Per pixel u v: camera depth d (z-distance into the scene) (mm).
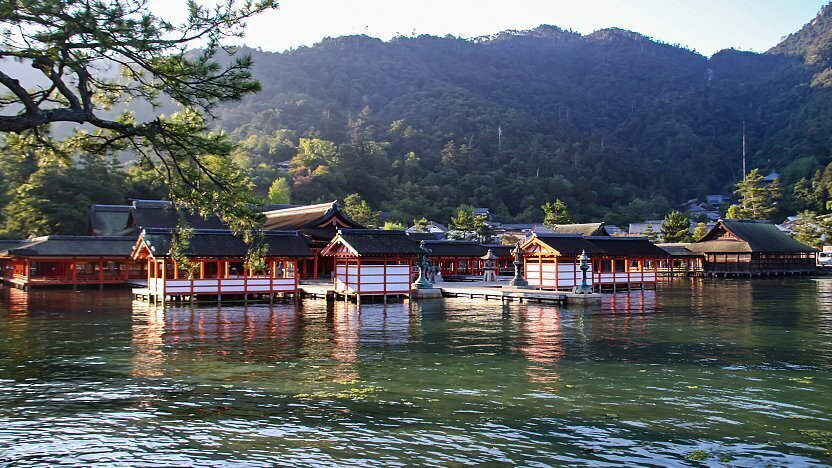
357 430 13250
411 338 25875
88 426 13516
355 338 25875
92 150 17656
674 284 68812
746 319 32844
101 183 82312
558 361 20734
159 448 12188
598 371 19094
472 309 38250
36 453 11922
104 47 15125
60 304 41438
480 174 173125
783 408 14875
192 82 16672
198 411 14648
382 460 11594
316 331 27984
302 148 161750
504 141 197500
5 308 38625
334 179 141875
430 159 179000
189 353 22266
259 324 30500
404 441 12570
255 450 12094
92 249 58750
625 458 11672
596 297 42438
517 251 50750
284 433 13062
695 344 24297
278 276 48406
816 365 20000
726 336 26500
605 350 22906
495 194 166000
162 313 35594
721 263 89750
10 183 81312
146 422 13797
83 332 27609
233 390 16641
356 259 42188
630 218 161250
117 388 16891
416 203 146500
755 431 13172
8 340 25328
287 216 70125
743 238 88562
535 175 178500
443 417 14148
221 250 40719
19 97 14859
